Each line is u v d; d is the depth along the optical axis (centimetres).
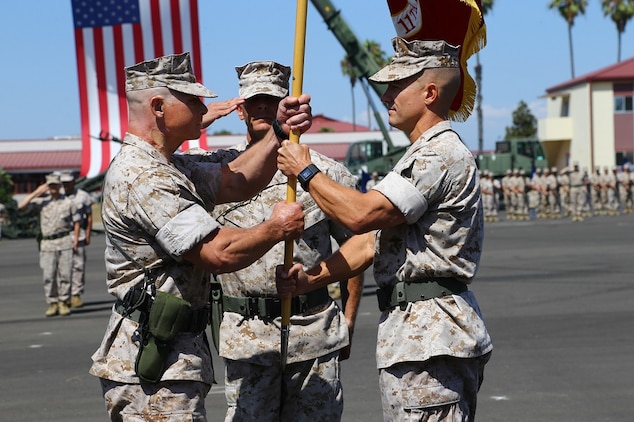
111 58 1324
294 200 455
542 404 733
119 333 436
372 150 4347
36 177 6166
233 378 527
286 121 459
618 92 6188
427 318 439
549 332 1053
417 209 430
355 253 480
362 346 998
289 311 482
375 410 722
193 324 438
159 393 429
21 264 2450
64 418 727
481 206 449
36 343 1098
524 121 8869
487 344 448
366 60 2267
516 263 1886
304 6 452
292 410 527
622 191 4419
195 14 1298
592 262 1853
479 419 693
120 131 1373
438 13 507
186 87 435
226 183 468
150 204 421
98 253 2795
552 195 4141
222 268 423
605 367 862
